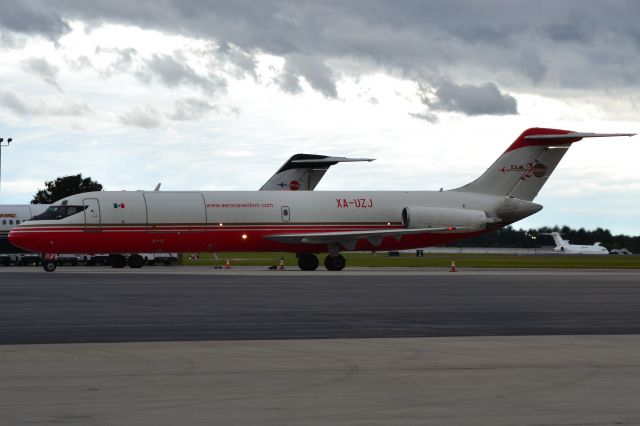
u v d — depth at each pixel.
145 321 28.48
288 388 15.76
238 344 22.14
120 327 26.55
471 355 20.06
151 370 17.80
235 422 12.91
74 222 72.12
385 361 19.12
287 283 52.28
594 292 44.22
